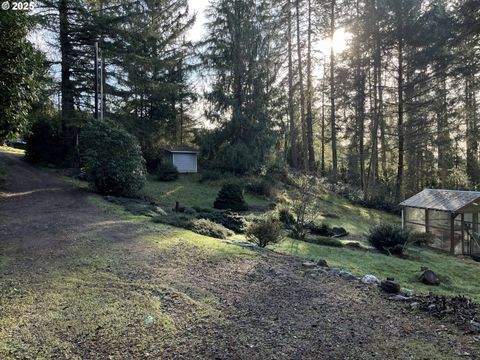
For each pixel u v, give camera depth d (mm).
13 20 6168
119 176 13734
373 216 19078
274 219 11359
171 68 24219
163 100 24344
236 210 15398
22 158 21969
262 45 21734
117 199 12562
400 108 21172
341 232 13773
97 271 5000
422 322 3746
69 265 5203
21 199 11781
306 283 5121
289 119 26422
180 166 23531
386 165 29188
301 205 12469
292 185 21234
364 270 7527
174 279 4891
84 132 14180
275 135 21766
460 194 12852
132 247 6477
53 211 9852
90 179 14102
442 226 12648
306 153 25266
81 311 3650
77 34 18500
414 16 19438
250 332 3383
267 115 21609
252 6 21734
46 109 19797
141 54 21594
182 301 4098
